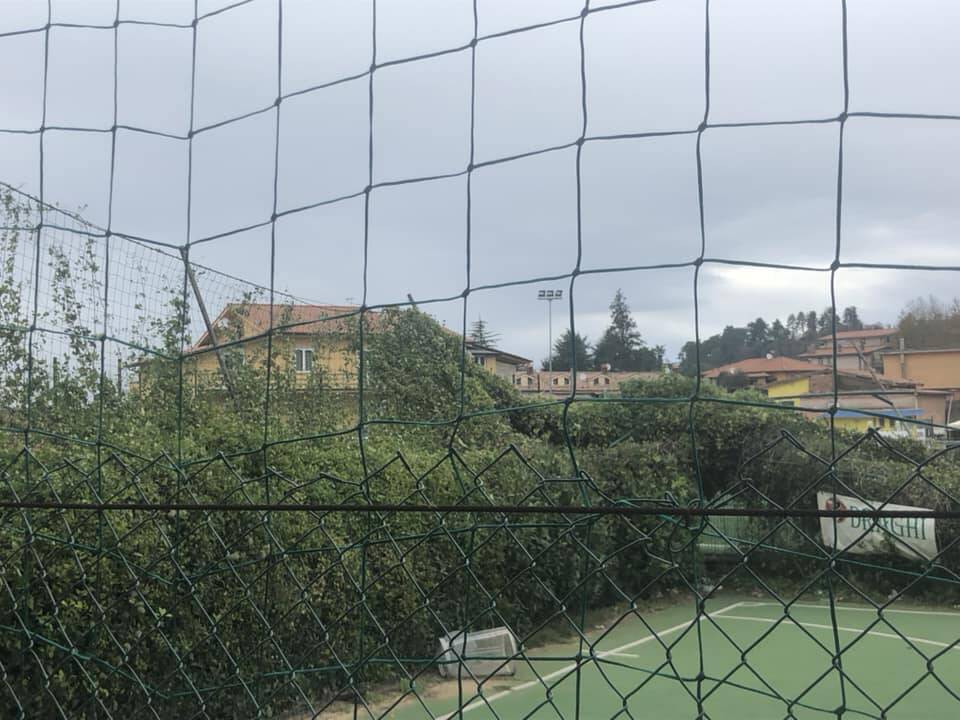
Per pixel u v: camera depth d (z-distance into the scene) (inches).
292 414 236.7
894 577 312.0
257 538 141.1
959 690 223.1
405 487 177.0
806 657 247.1
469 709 188.9
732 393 339.6
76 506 87.0
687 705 205.6
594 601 235.3
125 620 133.0
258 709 91.4
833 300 60.0
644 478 335.9
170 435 181.6
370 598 170.4
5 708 127.4
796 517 65.2
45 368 203.3
